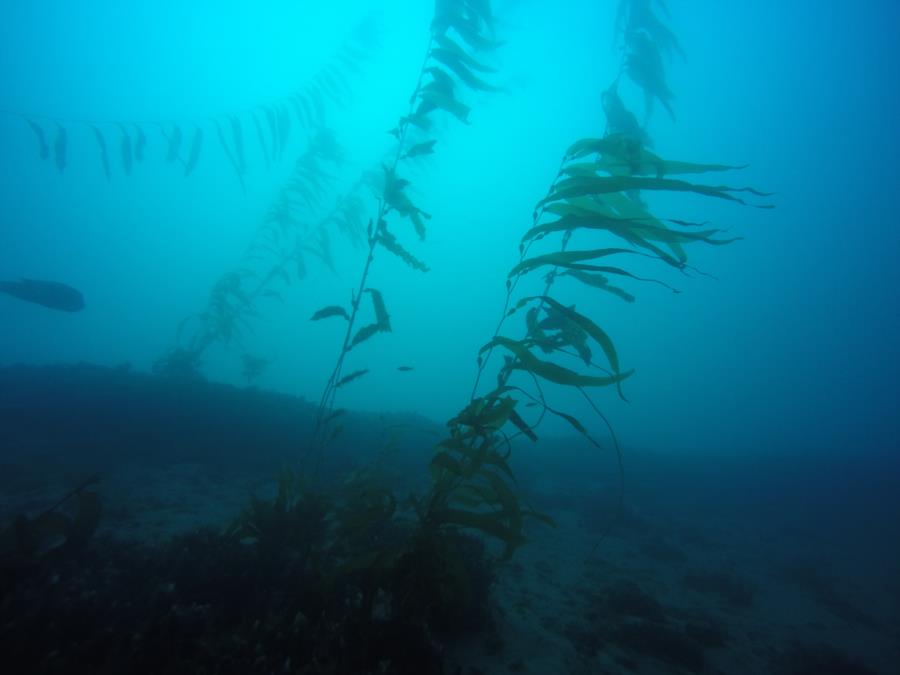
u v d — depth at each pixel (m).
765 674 4.32
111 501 4.90
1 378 8.50
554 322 3.29
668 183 2.41
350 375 3.93
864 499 17.62
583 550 6.99
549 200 2.85
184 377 10.42
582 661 3.52
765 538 11.46
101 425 7.07
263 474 6.75
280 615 2.76
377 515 3.01
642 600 4.95
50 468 5.52
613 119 4.78
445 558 2.59
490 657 3.24
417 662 2.62
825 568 9.56
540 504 9.56
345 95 11.02
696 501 14.62
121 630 2.42
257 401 9.38
